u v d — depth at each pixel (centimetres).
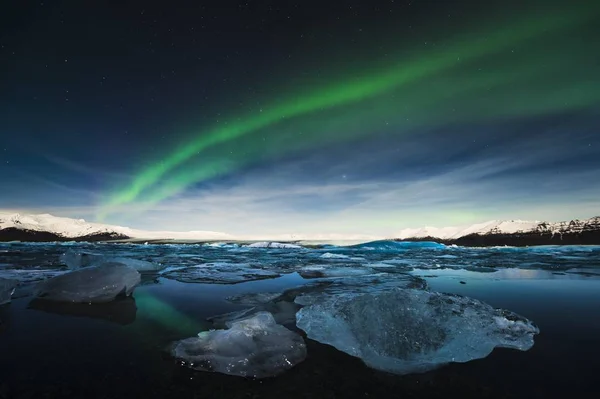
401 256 1424
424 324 239
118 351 216
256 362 192
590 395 160
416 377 182
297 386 170
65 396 154
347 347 223
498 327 256
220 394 159
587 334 262
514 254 1612
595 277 643
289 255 1480
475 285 534
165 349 221
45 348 221
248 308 358
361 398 157
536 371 190
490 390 166
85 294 381
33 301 375
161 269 763
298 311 327
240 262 1016
